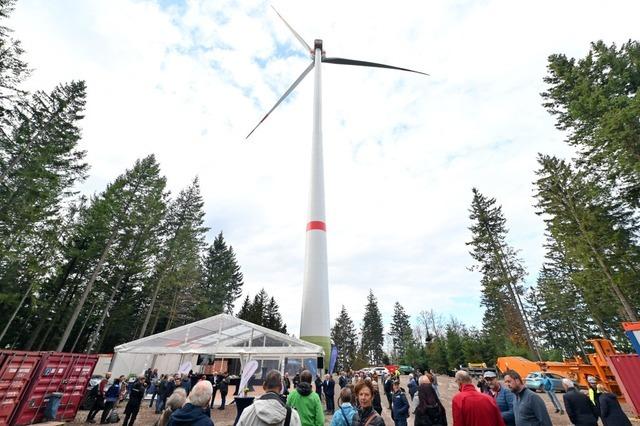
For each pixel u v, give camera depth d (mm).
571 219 24422
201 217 43812
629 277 20562
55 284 33094
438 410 4957
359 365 70625
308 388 4789
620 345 39812
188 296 43188
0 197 22672
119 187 34438
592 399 8703
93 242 33344
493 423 4027
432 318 78250
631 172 18562
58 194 27047
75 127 27500
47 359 12695
